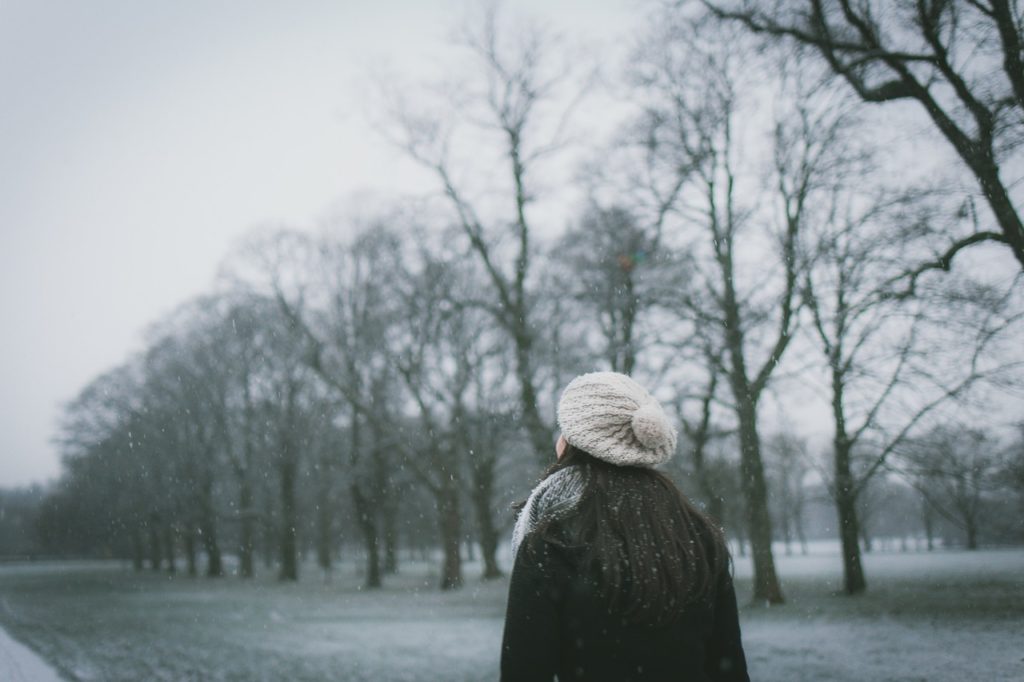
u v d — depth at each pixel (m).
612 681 1.91
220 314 50.28
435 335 36.88
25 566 87.81
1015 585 21.97
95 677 11.35
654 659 1.91
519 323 30.00
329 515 54.81
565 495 2.07
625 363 24.27
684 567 1.96
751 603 23.08
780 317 18.66
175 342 52.91
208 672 12.19
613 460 2.08
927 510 44.66
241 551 64.50
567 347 28.72
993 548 51.97
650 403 2.17
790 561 55.62
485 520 43.16
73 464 63.19
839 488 22.64
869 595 22.28
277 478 52.81
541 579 1.95
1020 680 9.26
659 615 1.90
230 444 53.25
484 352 36.91
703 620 2.00
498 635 17.70
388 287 39.88
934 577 27.11
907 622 15.61
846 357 16.06
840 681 9.80
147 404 55.44
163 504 56.38
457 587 37.44
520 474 39.50
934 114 11.53
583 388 2.19
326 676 11.79
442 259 36.81
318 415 47.22
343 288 41.88
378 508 43.53
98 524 66.25
